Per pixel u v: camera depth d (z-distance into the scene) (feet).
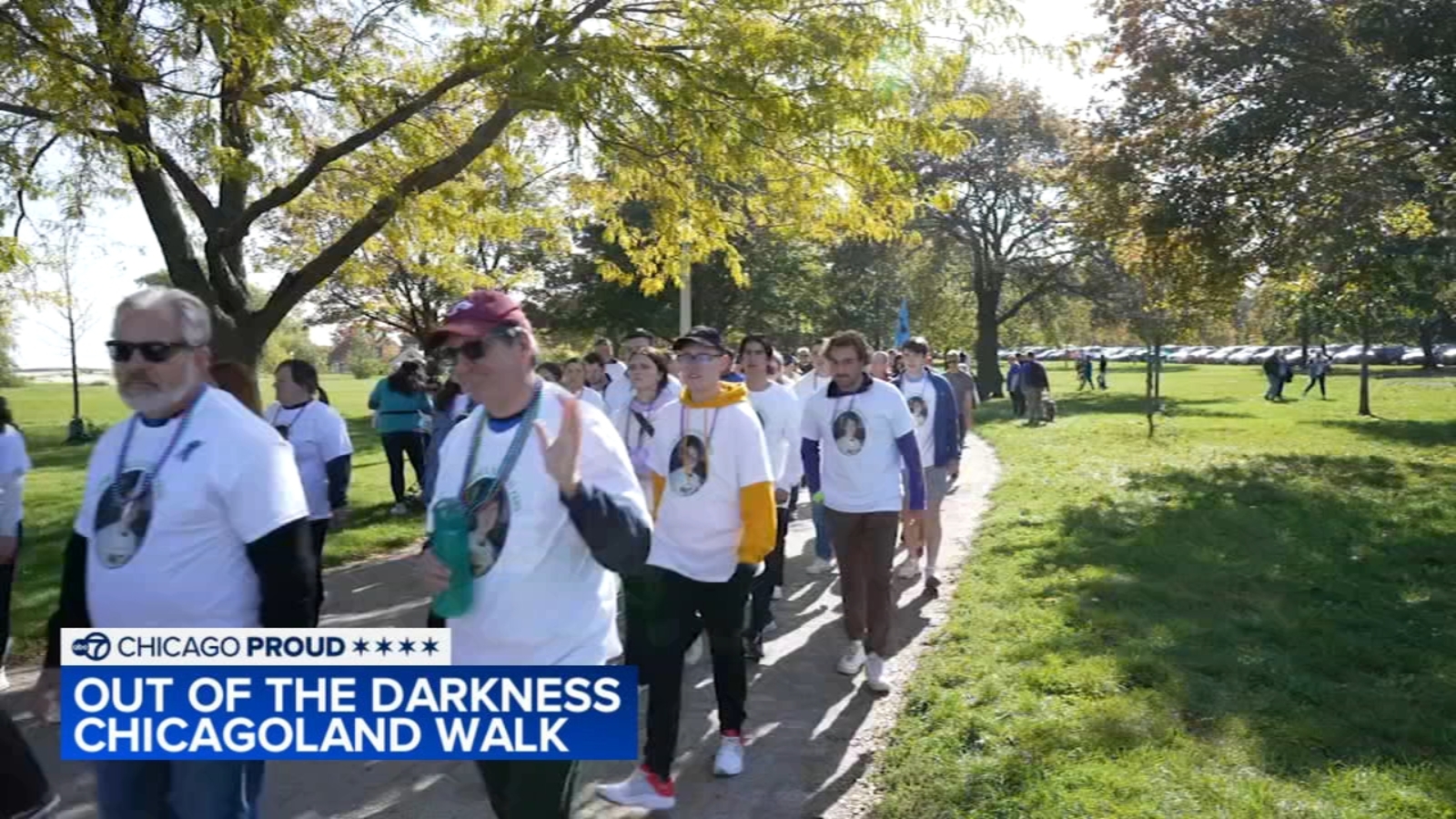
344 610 23.79
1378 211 45.65
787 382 35.70
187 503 8.05
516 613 8.55
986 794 12.94
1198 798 12.49
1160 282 62.54
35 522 38.83
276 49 25.75
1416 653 17.89
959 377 36.60
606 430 8.87
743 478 13.57
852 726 16.16
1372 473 44.06
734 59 26.76
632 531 8.47
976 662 17.99
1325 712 15.28
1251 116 47.62
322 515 19.43
